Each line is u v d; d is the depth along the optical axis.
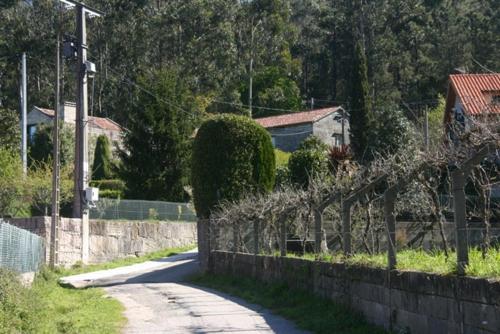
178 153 45.19
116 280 25.55
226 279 22.08
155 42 72.38
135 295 19.50
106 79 71.50
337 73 79.31
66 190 35.81
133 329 12.84
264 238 20.81
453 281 8.53
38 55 69.06
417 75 67.56
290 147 58.84
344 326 11.62
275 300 15.90
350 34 75.12
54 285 22.28
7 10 70.00
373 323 11.23
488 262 8.70
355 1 75.31
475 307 8.00
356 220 15.41
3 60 68.75
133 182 45.09
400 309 10.18
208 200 26.77
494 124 8.91
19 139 46.12
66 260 29.89
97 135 60.12
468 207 14.34
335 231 16.52
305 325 12.29
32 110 61.84
